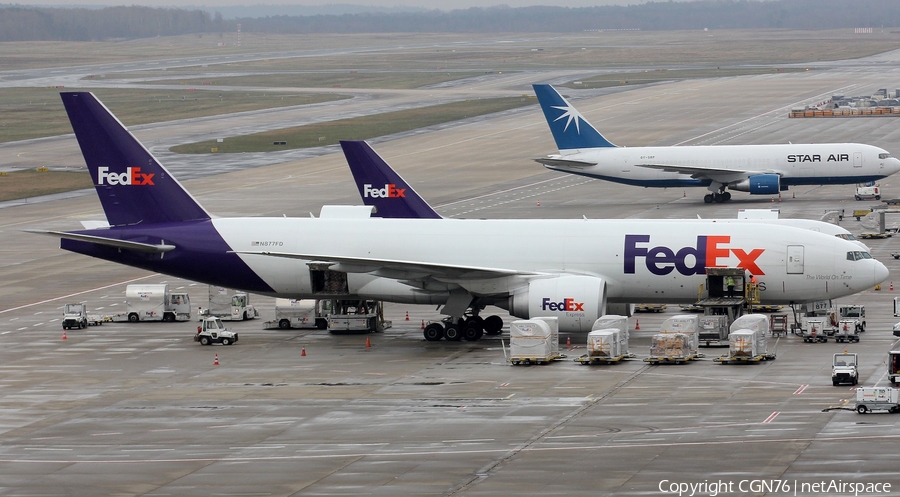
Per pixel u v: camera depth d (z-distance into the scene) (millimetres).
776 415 145625
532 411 153375
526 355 186375
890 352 161250
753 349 179000
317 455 135625
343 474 127312
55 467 134375
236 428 150250
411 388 171000
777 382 165500
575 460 129125
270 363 195000
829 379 166000
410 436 142750
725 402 153875
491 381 173875
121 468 133000
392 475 126375
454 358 195000
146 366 195000
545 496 116875
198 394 172000
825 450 128750
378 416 154125
